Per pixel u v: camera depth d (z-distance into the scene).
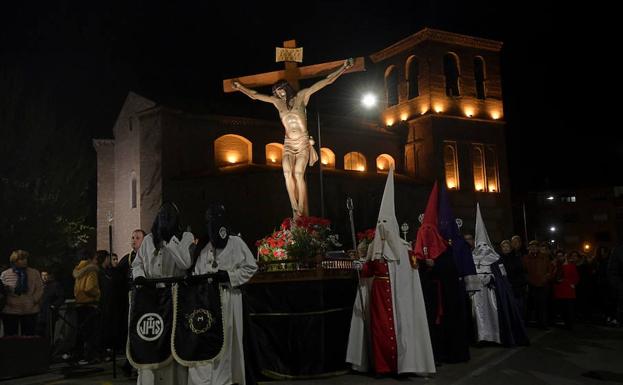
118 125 40.44
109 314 10.12
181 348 6.50
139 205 37.00
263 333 9.40
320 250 9.67
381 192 40.19
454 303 10.60
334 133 42.19
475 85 47.50
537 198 73.44
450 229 10.91
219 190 35.44
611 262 10.09
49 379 10.09
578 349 12.16
